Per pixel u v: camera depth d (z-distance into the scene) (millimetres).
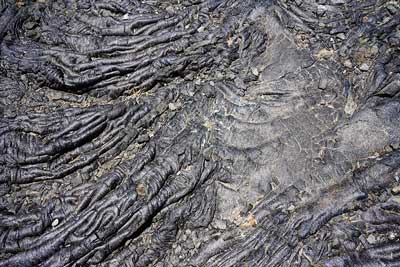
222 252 1982
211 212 2055
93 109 2242
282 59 2377
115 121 2229
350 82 2273
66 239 1971
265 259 1946
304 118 2211
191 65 2363
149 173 2084
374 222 1976
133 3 2557
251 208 2047
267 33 2451
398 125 2127
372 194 2021
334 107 2227
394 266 1880
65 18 2541
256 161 2125
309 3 2533
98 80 2340
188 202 2066
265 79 2346
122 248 2002
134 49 2398
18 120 2219
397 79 2188
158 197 2041
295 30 2443
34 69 2354
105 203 2025
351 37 2391
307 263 1927
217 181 2111
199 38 2414
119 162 2158
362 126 2141
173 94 2312
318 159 2111
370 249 1927
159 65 2344
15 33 2477
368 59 2318
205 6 2527
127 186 2062
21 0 2588
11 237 1979
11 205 2074
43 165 2148
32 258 1943
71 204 2051
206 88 2301
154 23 2473
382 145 2107
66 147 2160
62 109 2260
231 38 2428
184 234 2035
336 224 1984
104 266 1970
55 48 2430
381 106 2178
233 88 2311
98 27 2490
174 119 2248
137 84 2336
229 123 2219
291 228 1981
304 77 2305
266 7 2479
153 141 2189
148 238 2021
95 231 1983
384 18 2424
